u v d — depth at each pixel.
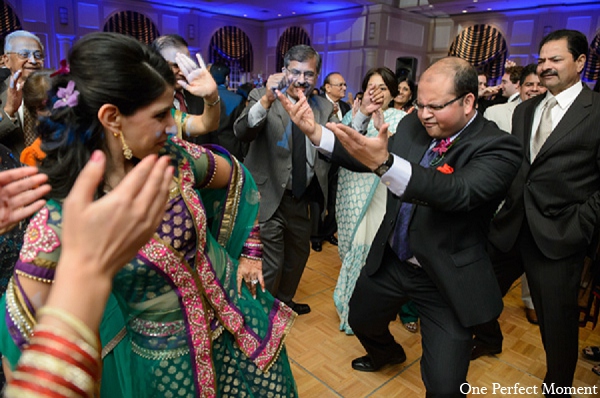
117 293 0.93
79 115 0.77
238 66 12.84
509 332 2.51
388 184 1.17
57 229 0.77
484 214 1.46
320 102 2.37
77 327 0.39
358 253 2.35
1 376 1.11
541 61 1.85
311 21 11.79
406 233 1.52
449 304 1.42
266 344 1.15
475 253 1.43
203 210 0.99
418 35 10.96
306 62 2.18
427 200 1.17
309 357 2.19
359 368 2.10
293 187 2.26
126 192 0.40
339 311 2.42
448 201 1.18
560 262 1.78
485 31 10.05
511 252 2.02
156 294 0.93
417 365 2.16
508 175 1.30
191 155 1.04
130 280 0.90
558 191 1.77
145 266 0.89
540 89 2.69
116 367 1.00
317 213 3.49
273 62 13.02
